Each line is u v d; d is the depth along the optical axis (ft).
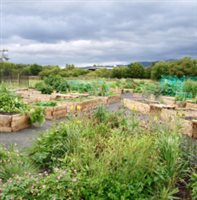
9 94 28.94
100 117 20.07
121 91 77.05
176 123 18.08
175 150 12.72
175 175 11.97
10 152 14.06
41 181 10.25
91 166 11.87
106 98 49.96
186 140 15.43
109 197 10.64
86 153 13.08
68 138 15.05
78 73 143.84
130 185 11.14
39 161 14.24
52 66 155.02
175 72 139.03
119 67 165.48
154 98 49.49
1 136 21.88
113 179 11.34
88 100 41.96
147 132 15.19
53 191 9.95
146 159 11.98
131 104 42.75
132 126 17.07
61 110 32.24
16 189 9.73
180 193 11.53
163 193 10.69
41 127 26.00
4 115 23.80
